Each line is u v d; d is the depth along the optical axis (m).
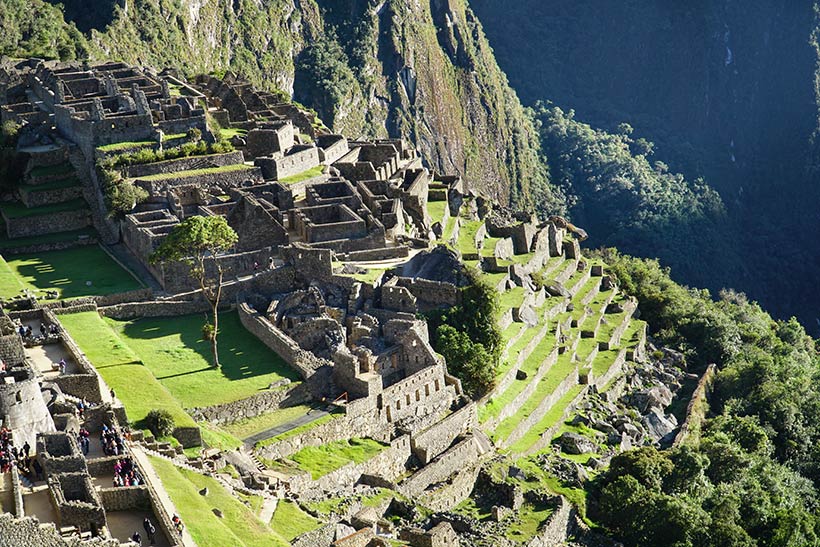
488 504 149.50
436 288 173.25
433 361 159.12
